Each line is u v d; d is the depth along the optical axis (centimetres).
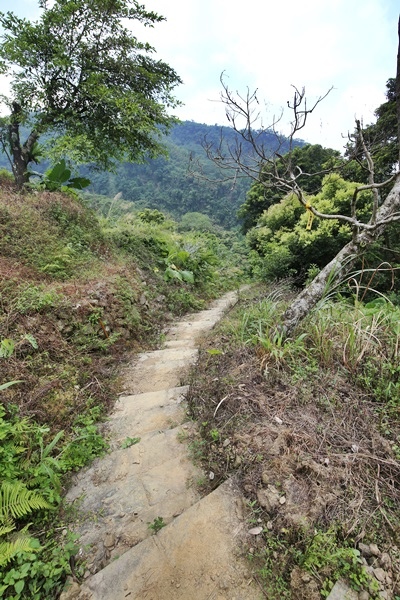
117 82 809
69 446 215
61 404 256
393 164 731
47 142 740
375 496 156
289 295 514
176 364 363
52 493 179
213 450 204
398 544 138
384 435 193
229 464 189
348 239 872
